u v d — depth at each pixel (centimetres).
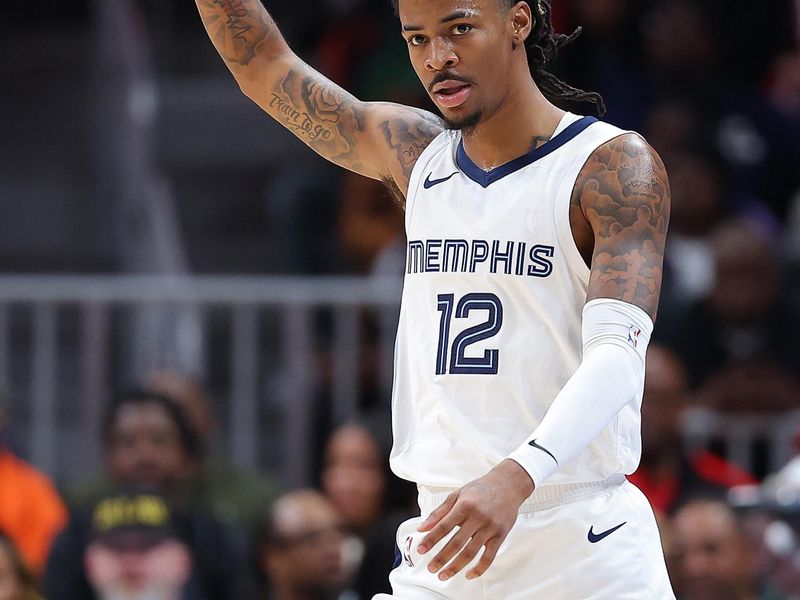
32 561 2462
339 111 1405
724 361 2867
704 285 3117
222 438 2744
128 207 3781
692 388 2859
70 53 4378
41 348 2636
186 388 2523
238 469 2542
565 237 1237
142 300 2642
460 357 1259
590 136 1255
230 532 2375
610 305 1181
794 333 2897
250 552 2375
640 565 1266
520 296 1248
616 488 1277
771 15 3850
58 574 2288
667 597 1282
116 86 4003
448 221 1274
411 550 1298
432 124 1366
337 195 3431
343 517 2469
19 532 2456
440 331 1271
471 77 1223
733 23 3850
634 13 3597
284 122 1442
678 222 3241
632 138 1246
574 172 1241
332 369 2652
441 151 1316
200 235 3909
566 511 1251
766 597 2205
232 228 3956
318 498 2344
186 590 2259
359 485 2469
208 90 4162
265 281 2744
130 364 2661
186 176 4041
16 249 3822
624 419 1257
